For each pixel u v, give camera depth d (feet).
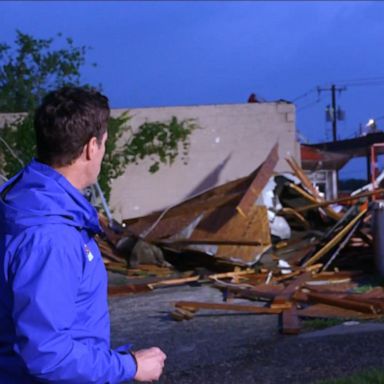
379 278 39.11
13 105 90.33
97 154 9.20
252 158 65.31
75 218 8.74
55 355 8.10
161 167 65.00
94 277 8.91
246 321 29.91
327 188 82.07
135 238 48.44
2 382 8.52
